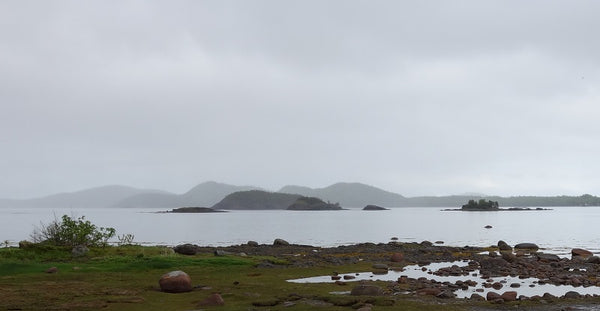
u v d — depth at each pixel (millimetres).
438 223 141250
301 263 34500
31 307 18156
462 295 21938
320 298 19969
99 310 17875
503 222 146125
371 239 76062
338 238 78938
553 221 152375
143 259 32375
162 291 21922
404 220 169500
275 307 18125
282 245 52750
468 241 69875
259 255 40875
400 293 22109
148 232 98250
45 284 23516
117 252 35500
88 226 37281
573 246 59812
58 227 37281
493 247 55750
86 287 22703
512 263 34969
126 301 19391
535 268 32781
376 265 33125
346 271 31281
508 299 20172
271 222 156125
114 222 157750
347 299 19391
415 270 32500
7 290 21625
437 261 38625
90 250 35562
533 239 73625
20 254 32594
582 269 33031
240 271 30359
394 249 48438
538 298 20516
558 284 25984
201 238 79000
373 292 21047
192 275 28328
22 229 106312
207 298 18984
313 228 114438
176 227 122000
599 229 104062
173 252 37000
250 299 19922
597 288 24609
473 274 30328
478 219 174375
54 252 34281
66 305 18516
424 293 21828
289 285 24328
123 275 27219
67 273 27516
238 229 110625
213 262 32844
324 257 39438
